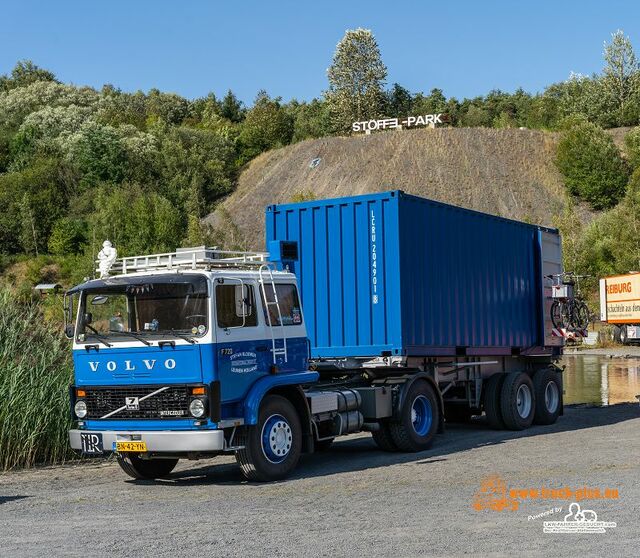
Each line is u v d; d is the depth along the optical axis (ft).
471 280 48.11
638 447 38.86
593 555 19.76
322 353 43.29
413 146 289.53
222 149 313.32
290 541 22.06
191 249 33.63
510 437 46.32
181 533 23.41
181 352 31.27
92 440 32.65
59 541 22.72
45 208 233.76
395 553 20.44
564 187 268.21
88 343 33.06
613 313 155.02
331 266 43.45
